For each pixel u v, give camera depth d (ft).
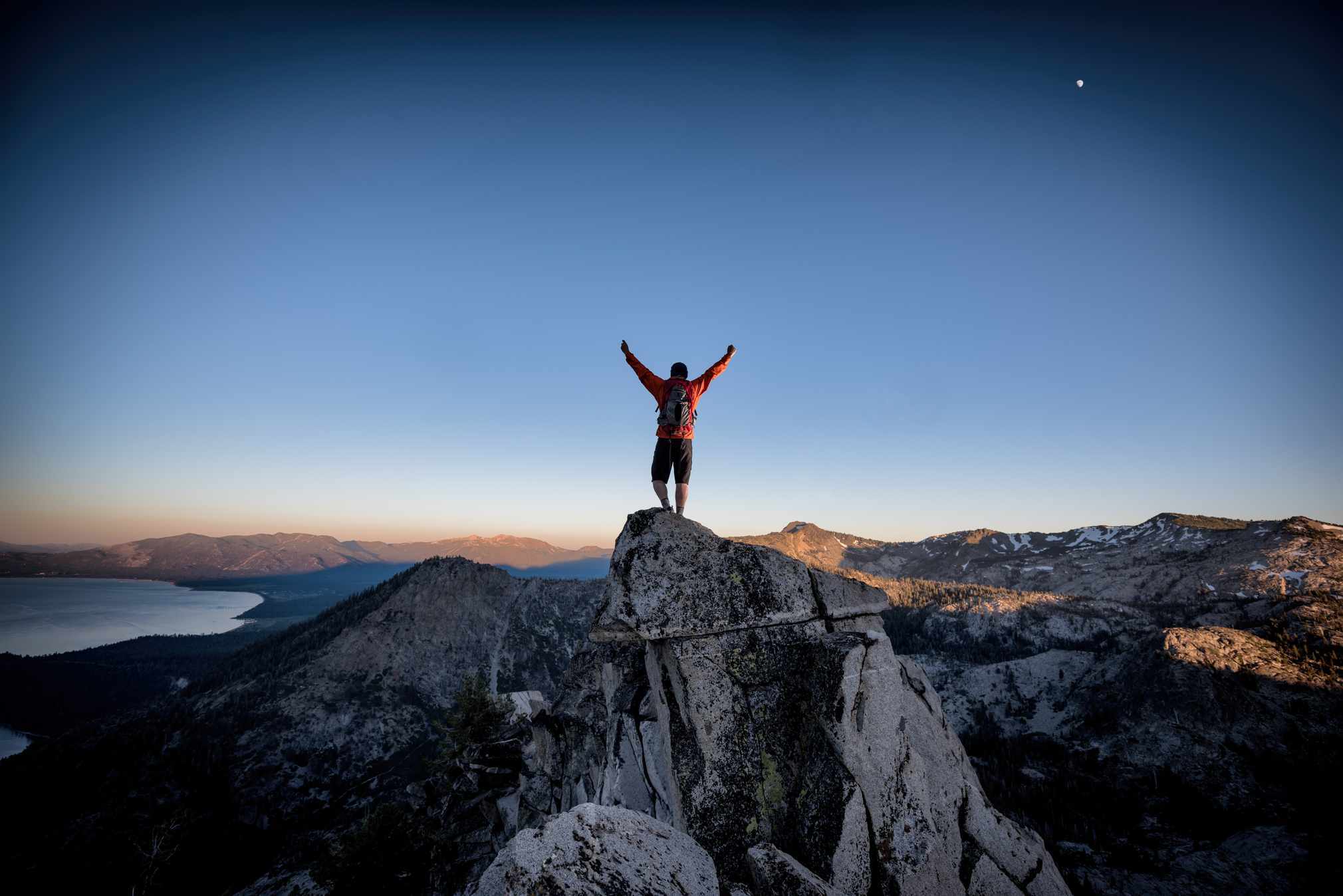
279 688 598.34
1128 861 212.23
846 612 37.35
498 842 97.40
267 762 475.31
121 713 560.20
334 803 442.50
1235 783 261.65
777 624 35.58
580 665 68.74
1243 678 332.19
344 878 108.06
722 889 25.00
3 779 411.34
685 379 41.91
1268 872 189.26
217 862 353.10
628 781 44.78
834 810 29.30
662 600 34.01
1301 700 304.50
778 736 33.12
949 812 36.27
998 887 34.45
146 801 409.90
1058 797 282.77
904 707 40.01
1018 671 462.60
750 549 37.01
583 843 22.62
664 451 39.40
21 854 338.75
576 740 64.75
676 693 34.14
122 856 331.98
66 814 386.73
